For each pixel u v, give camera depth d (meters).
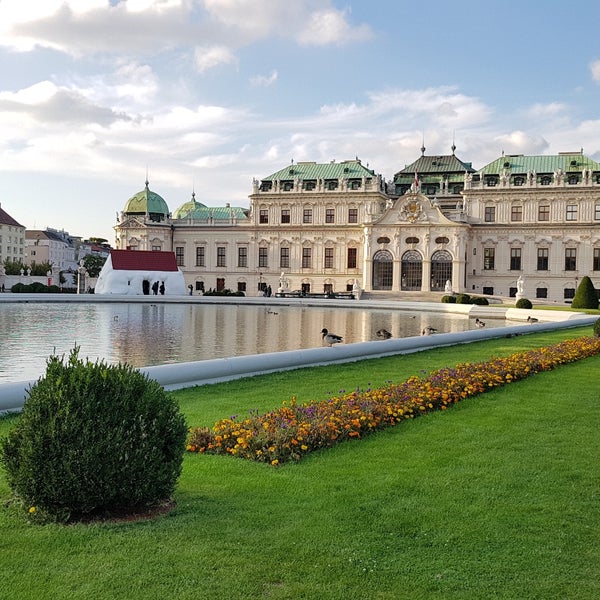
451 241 101.12
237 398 17.38
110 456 8.74
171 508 9.41
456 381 18.27
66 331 41.22
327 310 73.56
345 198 110.75
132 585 7.18
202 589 7.13
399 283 103.56
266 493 10.09
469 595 7.17
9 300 76.69
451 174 116.56
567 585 7.39
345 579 7.42
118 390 9.09
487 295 98.56
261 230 115.50
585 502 9.82
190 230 119.56
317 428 12.78
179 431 9.60
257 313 63.78
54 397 8.88
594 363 24.83
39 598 6.90
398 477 10.89
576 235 100.56
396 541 8.41
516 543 8.42
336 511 9.34
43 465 8.66
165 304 80.94
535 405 16.88
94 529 8.57
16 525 8.68
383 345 27.78
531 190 102.12
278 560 7.81
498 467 11.48
